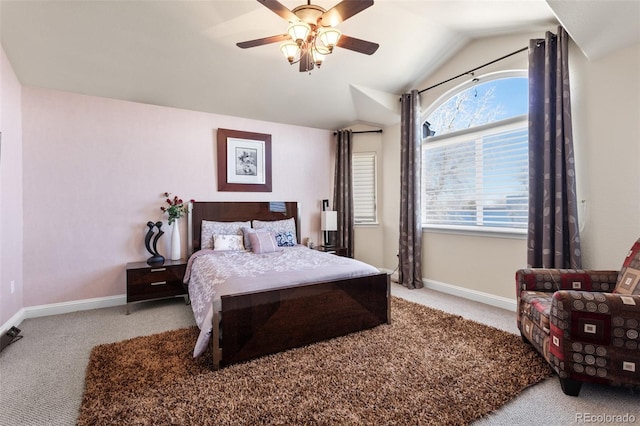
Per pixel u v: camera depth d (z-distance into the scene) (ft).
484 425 4.99
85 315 10.46
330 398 5.62
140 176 12.12
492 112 11.66
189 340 8.26
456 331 8.63
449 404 5.42
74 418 5.26
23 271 10.19
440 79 12.91
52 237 10.65
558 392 5.84
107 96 11.48
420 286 13.74
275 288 7.56
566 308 5.71
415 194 13.70
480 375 6.34
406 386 5.97
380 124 16.24
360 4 6.20
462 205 12.73
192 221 13.03
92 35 8.80
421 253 13.94
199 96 12.32
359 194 16.87
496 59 10.90
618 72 8.07
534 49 9.53
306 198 16.21
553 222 9.17
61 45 8.98
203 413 5.23
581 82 8.80
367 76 12.66
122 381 6.21
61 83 10.45
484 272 11.60
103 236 11.46
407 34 10.47
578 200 8.91
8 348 7.93
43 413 5.38
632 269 6.58
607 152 8.31
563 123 8.90
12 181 9.52
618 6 6.61
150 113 12.36
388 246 16.21
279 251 12.38
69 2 7.81
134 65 10.17
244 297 6.99
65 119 10.87
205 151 13.53
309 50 7.81
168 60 10.17
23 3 7.66
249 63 10.93
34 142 10.39
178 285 11.45
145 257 12.19
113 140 11.64
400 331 8.64
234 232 13.32
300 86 12.68
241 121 14.42
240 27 9.22
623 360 5.40
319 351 7.47
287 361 6.98
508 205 11.09
